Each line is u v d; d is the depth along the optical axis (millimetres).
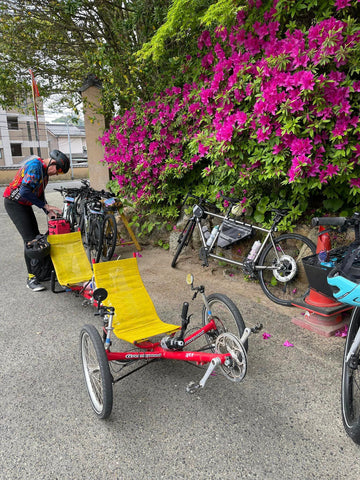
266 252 4195
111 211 5855
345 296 1956
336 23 3021
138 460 2098
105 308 2555
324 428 2287
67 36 7309
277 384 2713
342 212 3969
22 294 4656
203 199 5098
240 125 3744
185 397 2615
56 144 47250
